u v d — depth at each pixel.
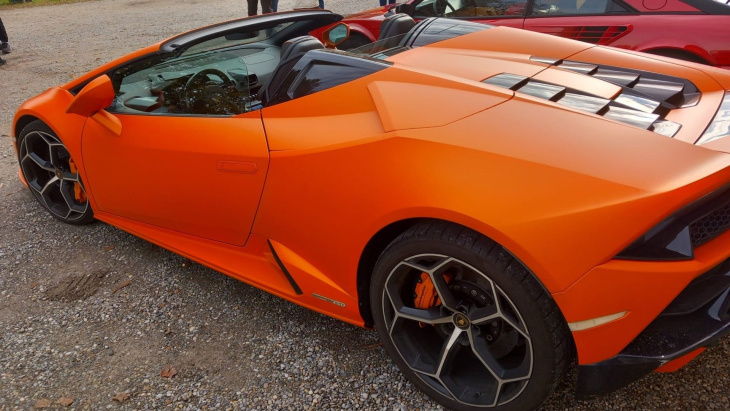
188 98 2.44
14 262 3.01
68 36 10.24
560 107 1.76
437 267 1.66
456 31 2.69
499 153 1.56
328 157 1.85
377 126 1.81
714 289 1.52
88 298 2.65
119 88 2.82
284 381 2.04
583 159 1.50
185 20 10.97
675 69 2.23
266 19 3.29
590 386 1.58
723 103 1.92
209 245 2.52
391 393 1.94
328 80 2.07
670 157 1.47
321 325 2.33
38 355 2.27
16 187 4.00
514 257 1.50
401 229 1.83
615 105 1.88
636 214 1.37
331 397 1.94
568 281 1.42
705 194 1.38
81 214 3.26
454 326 1.74
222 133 2.19
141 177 2.53
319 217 1.91
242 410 1.92
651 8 4.23
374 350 2.16
